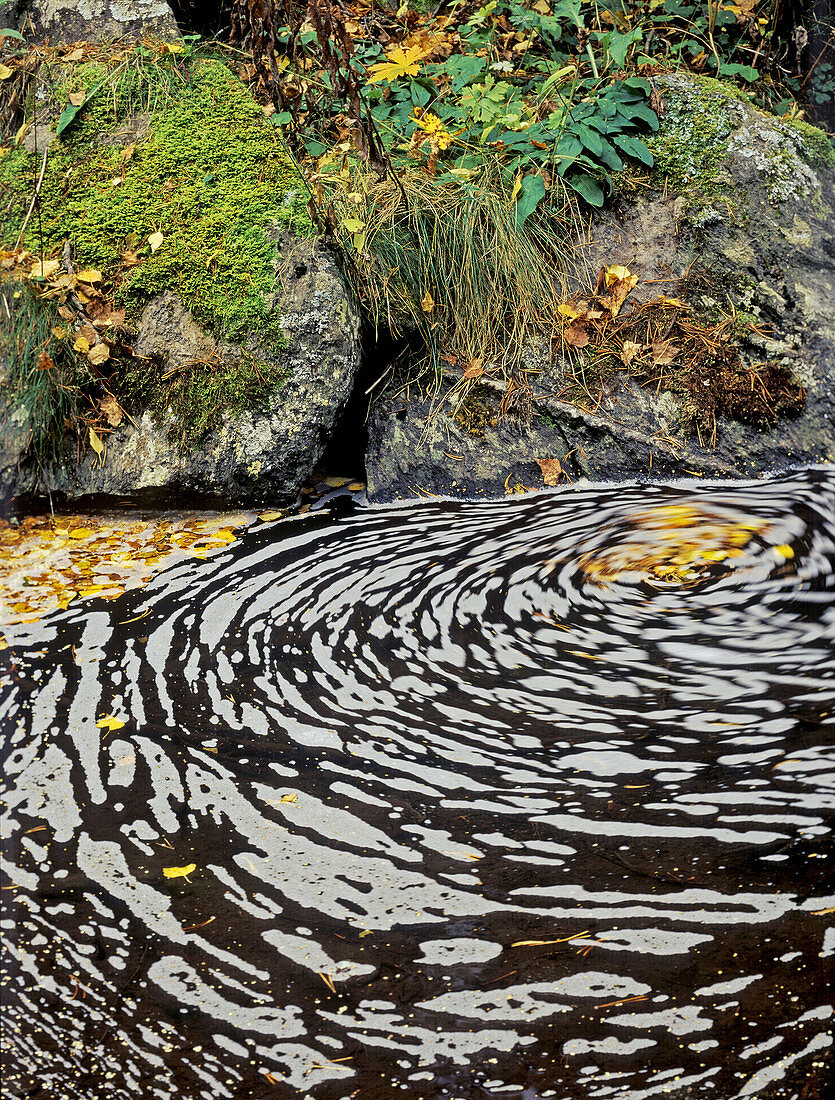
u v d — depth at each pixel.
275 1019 1.96
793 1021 1.90
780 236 4.79
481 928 2.16
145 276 4.22
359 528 4.12
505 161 4.89
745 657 3.12
